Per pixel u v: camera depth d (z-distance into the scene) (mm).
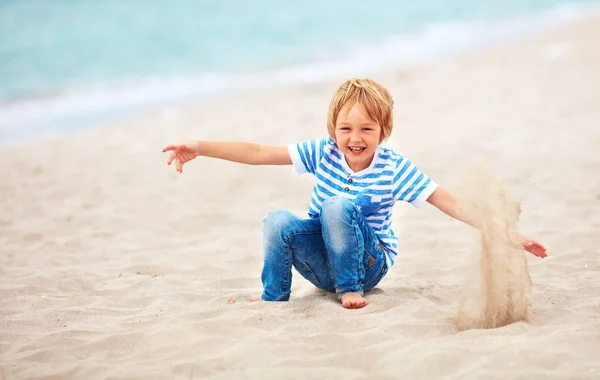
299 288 5590
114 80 18453
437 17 28609
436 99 14320
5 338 4680
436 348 4082
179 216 8109
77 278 6027
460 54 19875
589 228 6836
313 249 5020
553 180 8609
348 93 4770
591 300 4945
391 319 4621
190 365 4062
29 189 9492
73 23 26719
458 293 5246
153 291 5672
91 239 7383
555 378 3691
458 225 7297
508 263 4461
